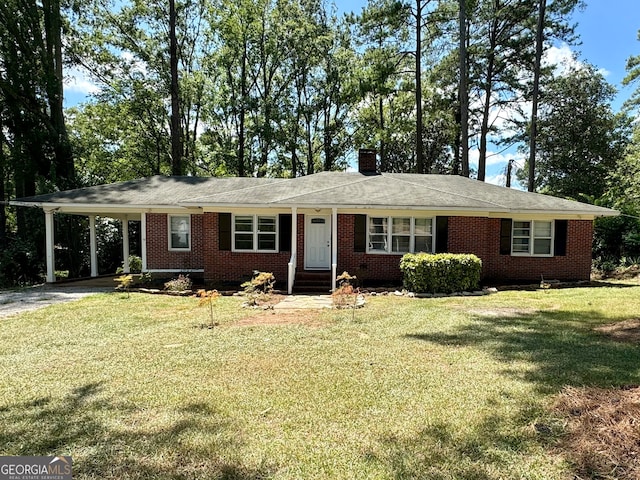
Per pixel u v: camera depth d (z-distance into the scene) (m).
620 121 25.98
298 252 13.73
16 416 3.80
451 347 5.98
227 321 7.95
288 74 29.50
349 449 3.18
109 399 4.17
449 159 33.88
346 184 14.51
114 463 3.02
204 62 28.66
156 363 5.31
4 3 17.58
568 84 26.25
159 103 26.52
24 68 18.08
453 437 3.33
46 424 3.64
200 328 7.33
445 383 4.53
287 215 13.68
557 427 3.43
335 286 12.12
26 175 18.58
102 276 17.28
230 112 28.12
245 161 29.59
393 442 3.27
